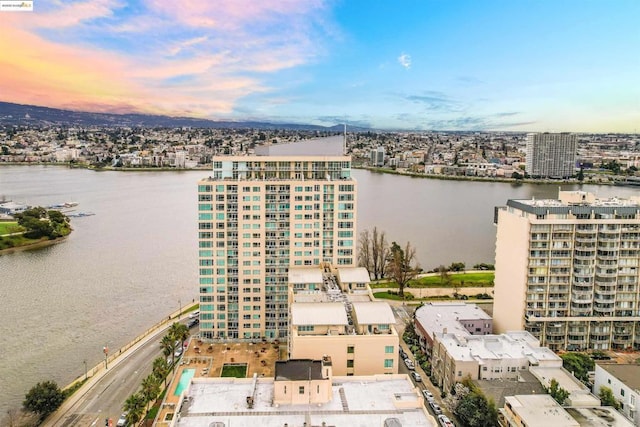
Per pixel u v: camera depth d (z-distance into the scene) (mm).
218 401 136625
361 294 199375
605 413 158375
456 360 186125
